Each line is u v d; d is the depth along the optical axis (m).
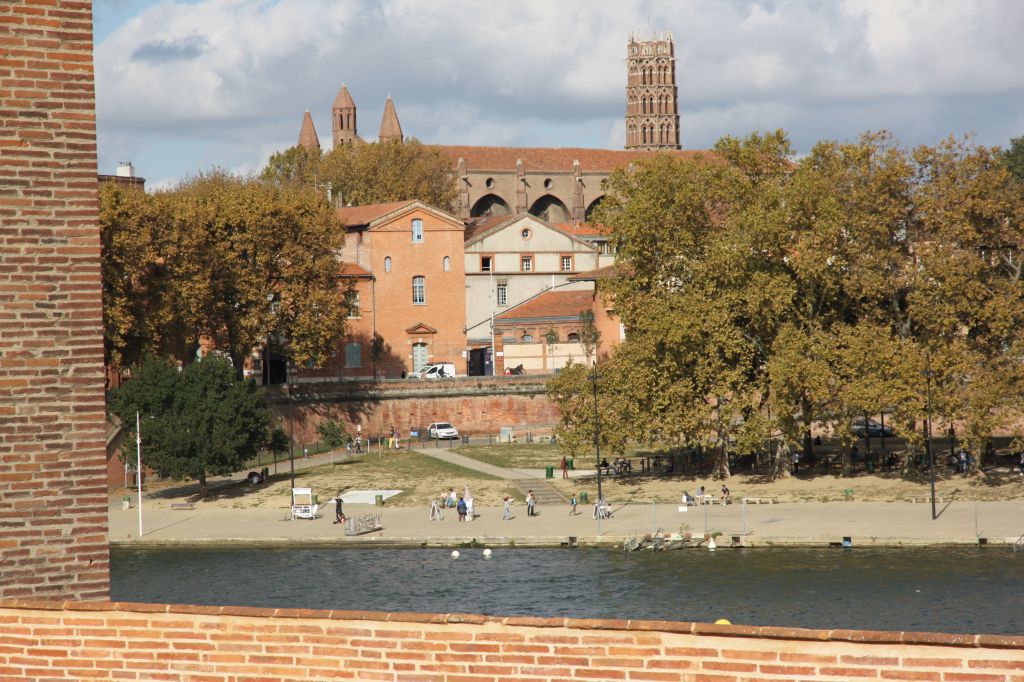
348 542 89.19
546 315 162.38
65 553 19.09
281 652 17.62
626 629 16.39
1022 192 104.25
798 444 101.06
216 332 124.50
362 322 157.62
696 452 118.62
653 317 101.81
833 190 101.75
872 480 102.00
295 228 129.88
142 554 87.94
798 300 104.62
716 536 83.75
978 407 92.88
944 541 80.00
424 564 81.69
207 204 125.44
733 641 16.05
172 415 105.75
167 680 17.98
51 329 18.97
